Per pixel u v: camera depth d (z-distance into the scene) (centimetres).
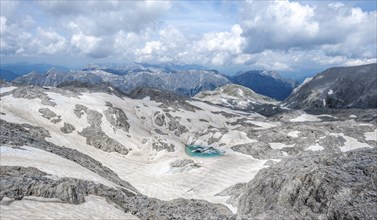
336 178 4050
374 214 3303
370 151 5162
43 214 2498
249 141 14025
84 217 2673
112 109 14038
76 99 14450
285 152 12262
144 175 9950
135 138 13275
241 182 8594
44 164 5191
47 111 12175
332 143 12862
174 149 12488
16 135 7581
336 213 3522
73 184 3228
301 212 3809
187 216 3947
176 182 9044
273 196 4462
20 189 2889
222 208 5341
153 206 4072
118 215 3056
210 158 11450
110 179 7394
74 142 11206
